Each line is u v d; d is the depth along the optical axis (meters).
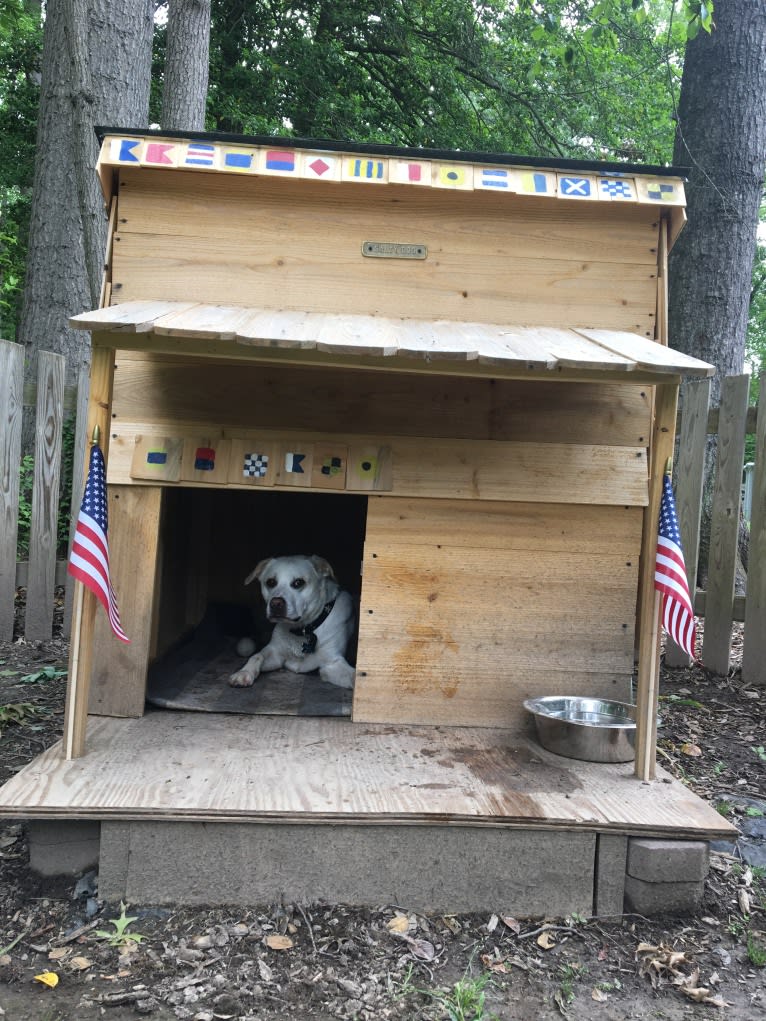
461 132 14.35
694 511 5.31
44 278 7.43
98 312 2.74
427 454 3.38
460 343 2.65
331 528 5.59
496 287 3.45
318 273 3.41
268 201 3.40
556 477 3.41
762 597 5.03
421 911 2.61
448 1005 2.20
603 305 3.46
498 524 3.41
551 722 3.13
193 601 5.04
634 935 2.55
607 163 3.37
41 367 5.40
